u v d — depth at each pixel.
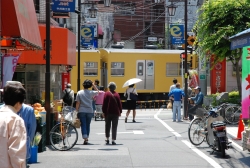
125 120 33.66
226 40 30.83
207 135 19.47
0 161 7.17
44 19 35.84
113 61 52.28
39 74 34.41
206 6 31.69
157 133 26.84
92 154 18.75
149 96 54.38
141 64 53.22
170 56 54.09
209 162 16.86
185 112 36.53
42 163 16.66
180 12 77.12
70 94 28.20
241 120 22.80
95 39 56.94
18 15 18.41
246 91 18.50
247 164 16.50
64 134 19.86
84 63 50.81
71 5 31.42
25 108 11.23
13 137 7.26
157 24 84.25
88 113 21.75
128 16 83.50
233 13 30.30
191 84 42.88
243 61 18.55
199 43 32.16
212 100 34.34
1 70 18.20
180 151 19.56
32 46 22.00
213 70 39.28
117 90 52.31
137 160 17.28
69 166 16.09
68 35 33.50
